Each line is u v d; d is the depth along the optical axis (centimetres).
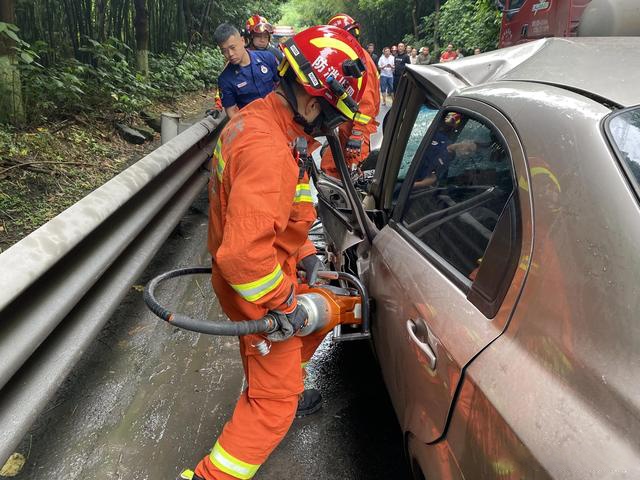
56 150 551
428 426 152
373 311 219
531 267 124
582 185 119
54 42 746
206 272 209
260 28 543
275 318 173
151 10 1192
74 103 659
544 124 136
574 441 99
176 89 1106
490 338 130
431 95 224
